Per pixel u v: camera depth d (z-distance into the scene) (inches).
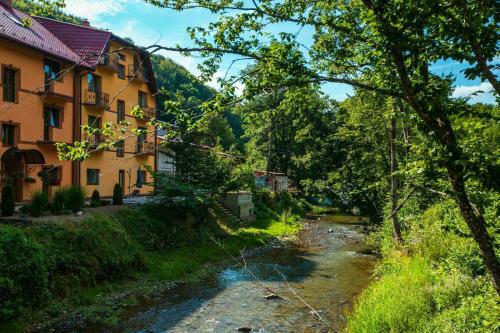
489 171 129.8
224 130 2511.1
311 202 2171.5
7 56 818.2
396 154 745.0
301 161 1942.7
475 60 144.2
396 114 167.3
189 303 550.3
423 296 374.9
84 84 1061.1
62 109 982.4
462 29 127.0
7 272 438.9
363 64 173.8
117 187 898.7
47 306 474.3
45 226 575.5
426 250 541.3
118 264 617.9
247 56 160.1
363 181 981.2
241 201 1282.0
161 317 492.4
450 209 333.1
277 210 1611.7
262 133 2308.1
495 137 163.5
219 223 1112.8
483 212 155.6
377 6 131.2
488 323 226.2
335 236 1200.8
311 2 175.0
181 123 170.2
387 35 129.4
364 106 761.0
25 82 865.5
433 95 137.1
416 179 182.1
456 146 136.4
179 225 910.4
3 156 813.2
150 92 1386.6
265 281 673.6
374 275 687.1
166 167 1496.1
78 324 453.1
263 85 157.8
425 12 126.5
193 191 908.0
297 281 673.0
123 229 717.3
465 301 324.5
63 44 1063.0
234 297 580.4
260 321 482.0
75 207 700.7
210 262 809.5
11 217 620.7
